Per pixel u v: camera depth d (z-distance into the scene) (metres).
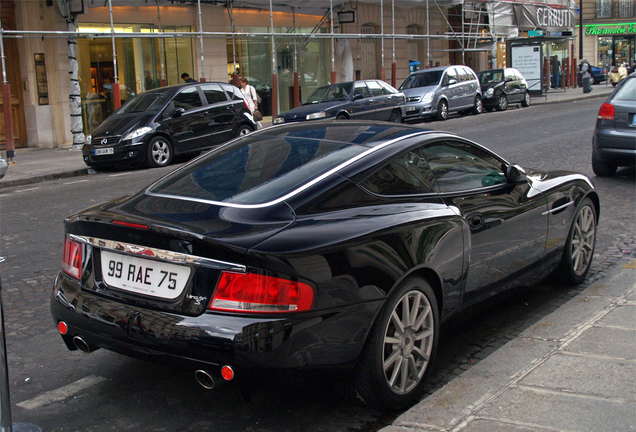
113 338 3.13
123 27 19.22
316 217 3.17
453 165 4.04
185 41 20.78
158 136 13.44
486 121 20.31
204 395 3.56
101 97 18.91
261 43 22.84
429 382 3.68
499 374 3.38
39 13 17.28
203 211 3.21
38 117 17.38
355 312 3.02
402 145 3.76
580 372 3.32
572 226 5.00
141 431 3.21
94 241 3.29
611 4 50.44
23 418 3.37
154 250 3.03
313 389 3.60
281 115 18.11
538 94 30.12
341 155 3.58
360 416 3.31
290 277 2.84
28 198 10.25
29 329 4.67
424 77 22.30
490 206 4.06
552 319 4.18
